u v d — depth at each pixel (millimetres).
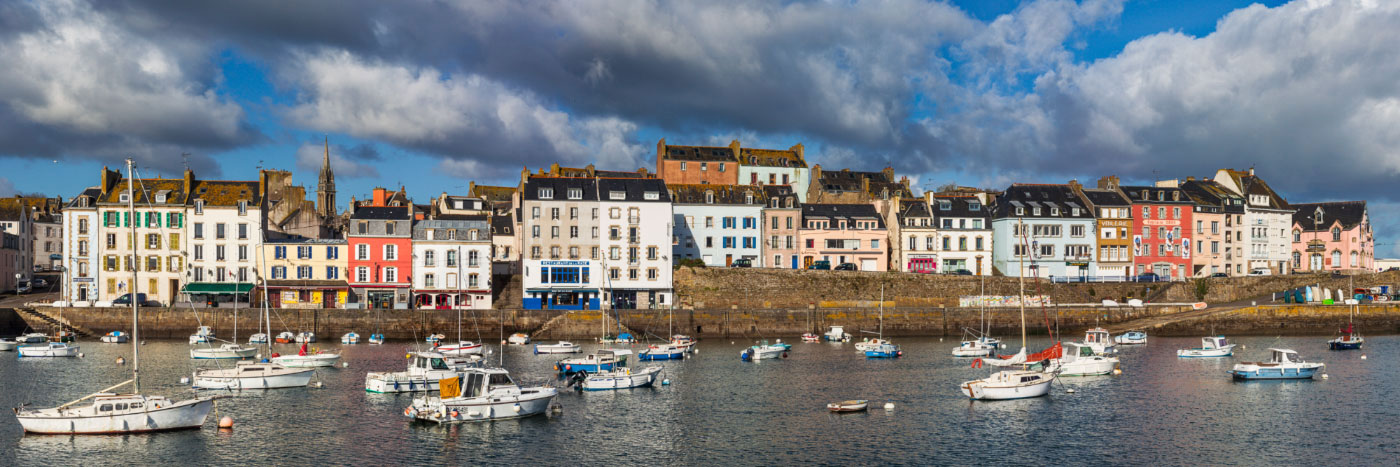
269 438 57062
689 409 67312
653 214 128000
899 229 144125
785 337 118188
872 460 53688
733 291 129125
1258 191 162000
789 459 53844
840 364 91688
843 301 127188
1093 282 137625
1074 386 77312
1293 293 136375
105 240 120312
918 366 90062
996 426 61719
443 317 112000
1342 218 165875
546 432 59594
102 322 109812
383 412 64625
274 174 129125
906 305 128000
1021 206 147875
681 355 97188
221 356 89938
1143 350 104500
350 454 53781
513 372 84188
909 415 65312
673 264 133250
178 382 76938
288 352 97625
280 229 127875
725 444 57125
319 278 120938
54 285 147250
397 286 120688
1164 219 152625
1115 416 64688
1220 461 53469
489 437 58031
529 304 123250
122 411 56812
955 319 121562
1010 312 122375
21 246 152500
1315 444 57062
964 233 145500
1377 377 82000
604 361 82688
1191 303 130875
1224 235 156000
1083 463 53031
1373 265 166875
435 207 140250
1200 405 68750
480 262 122188
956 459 53812
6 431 57812
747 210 141250
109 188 122188
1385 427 61438
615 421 63031
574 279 125438
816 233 143000
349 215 149875
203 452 53719
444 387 62000
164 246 120812
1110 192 153875
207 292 116188
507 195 170000
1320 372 84688
